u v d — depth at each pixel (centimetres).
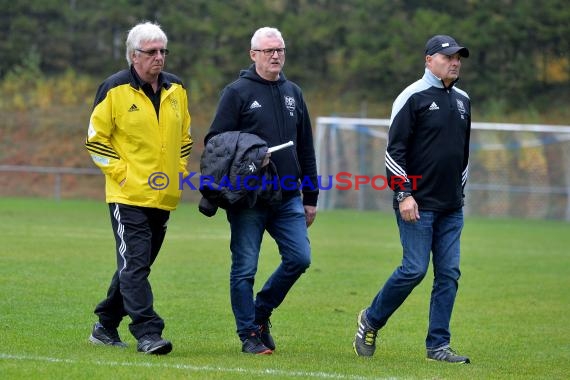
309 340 3030
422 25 13600
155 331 2542
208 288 4134
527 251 6331
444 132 2644
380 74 13638
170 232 7000
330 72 14038
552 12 13662
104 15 13875
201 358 2525
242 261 2681
